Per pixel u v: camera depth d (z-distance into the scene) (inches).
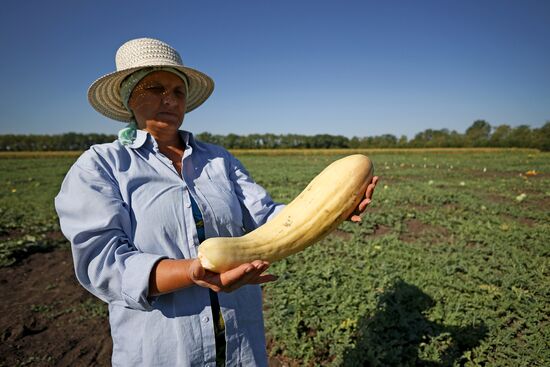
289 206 68.2
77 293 223.9
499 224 354.6
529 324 158.6
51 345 170.4
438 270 222.2
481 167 1080.2
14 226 382.9
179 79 75.0
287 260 244.7
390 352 141.3
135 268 54.7
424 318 163.2
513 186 629.3
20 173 1096.2
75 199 60.3
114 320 68.0
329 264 227.9
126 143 71.7
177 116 75.9
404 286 188.5
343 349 144.9
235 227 76.0
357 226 339.3
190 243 67.6
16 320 187.2
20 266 272.7
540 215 381.4
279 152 2593.5
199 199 71.5
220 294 72.8
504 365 136.3
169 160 72.8
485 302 177.2
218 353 73.7
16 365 155.9
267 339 163.3
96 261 57.9
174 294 66.0
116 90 81.7
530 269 226.4
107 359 162.1
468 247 273.6
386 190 560.4
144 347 65.1
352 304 173.9
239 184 86.1
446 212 410.9
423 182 706.2
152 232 64.8
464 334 151.9
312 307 170.6
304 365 146.8
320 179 69.7
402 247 273.6
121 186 66.1
